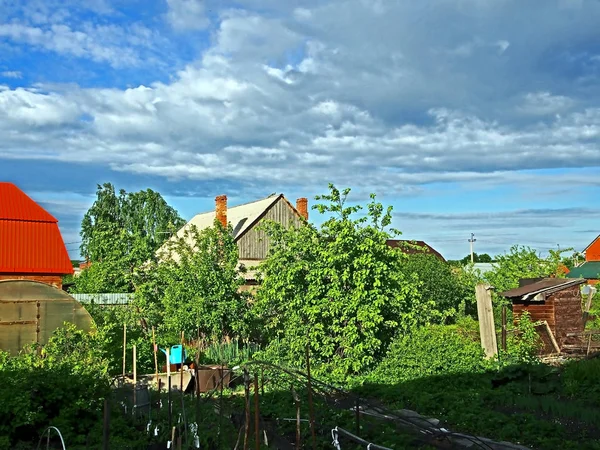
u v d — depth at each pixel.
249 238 37.38
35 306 16.61
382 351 16.77
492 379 14.00
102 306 26.98
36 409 9.57
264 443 8.86
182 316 20.80
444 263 28.09
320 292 16.88
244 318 21.33
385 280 16.98
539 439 9.07
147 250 25.83
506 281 28.03
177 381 15.09
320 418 10.32
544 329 19.38
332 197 17.41
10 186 31.89
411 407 12.22
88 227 65.00
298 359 16.89
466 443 9.04
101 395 10.84
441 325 19.81
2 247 29.56
